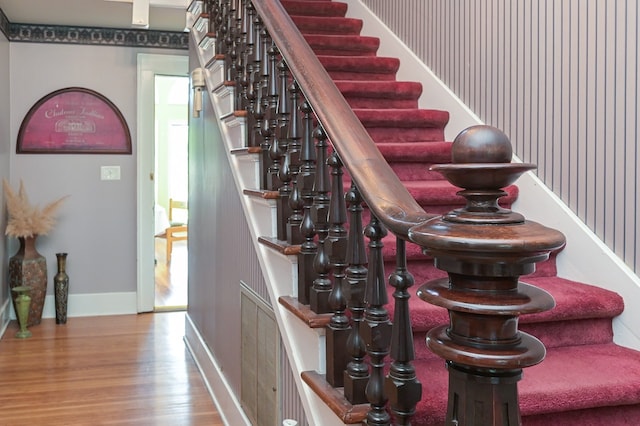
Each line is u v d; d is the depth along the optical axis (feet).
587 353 5.59
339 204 4.83
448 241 2.57
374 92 10.07
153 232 16.96
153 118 16.79
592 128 6.42
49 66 15.92
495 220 2.63
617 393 4.72
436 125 9.53
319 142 5.22
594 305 5.77
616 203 6.09
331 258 4.85
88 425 9.26
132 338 14.26
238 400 8.88
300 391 5.65
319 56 10.62
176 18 15.28
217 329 10.66
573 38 6.71
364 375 4.41
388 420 4.06
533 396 4.55
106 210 16.55
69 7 14.03
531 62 7.51
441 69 9.92
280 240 6.49
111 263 16.63
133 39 16.47
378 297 4.03
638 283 5.77
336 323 4.84
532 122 7.50
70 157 16.21
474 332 2.62
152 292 16.96
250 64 7.95
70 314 16.30
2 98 14.60
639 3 5.73
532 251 2.48
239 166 8.48
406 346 3.73
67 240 16.26
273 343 6.95
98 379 11.37
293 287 6.08
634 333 5.78
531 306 2.53
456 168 2.69
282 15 6.46
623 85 5.96
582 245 6.53
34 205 15.93
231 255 9.49
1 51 14.43
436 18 10.04
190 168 14.23
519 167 2.62
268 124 7.03
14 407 9.91
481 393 2.63
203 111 12.12
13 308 15.66
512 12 7.92
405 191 3.80
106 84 16.37
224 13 9.53
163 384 11.20
